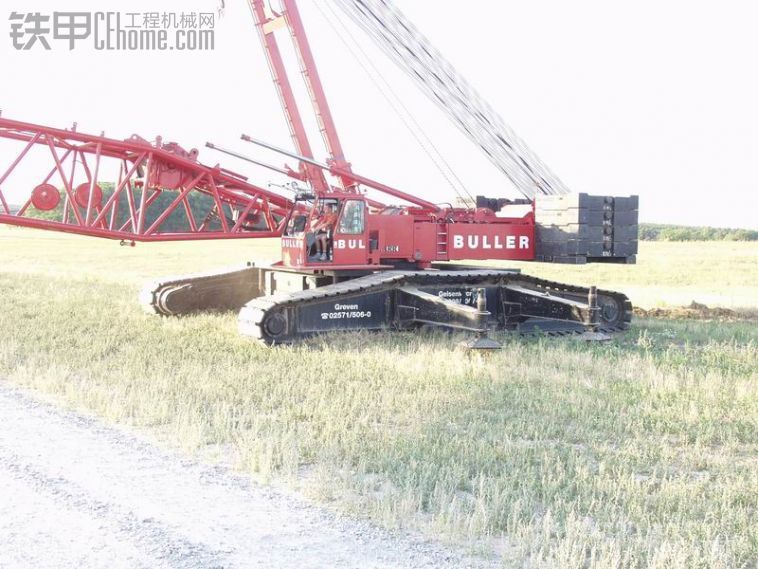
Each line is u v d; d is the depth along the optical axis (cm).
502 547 556
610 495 648
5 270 3219
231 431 830
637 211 1728
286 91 1748
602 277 3400
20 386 1056
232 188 1784
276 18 1716
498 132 1786
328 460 730
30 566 518
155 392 971
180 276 1856
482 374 1133
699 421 888
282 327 1410
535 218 1750
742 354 1347
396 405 944
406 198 1739
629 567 521
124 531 580
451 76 1738
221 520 604
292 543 562
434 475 683
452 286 1641
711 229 10769
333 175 1736
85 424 869
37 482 682
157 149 1603
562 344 1423
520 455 749
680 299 2377
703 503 634
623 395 997
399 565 527
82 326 1540
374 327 1538
